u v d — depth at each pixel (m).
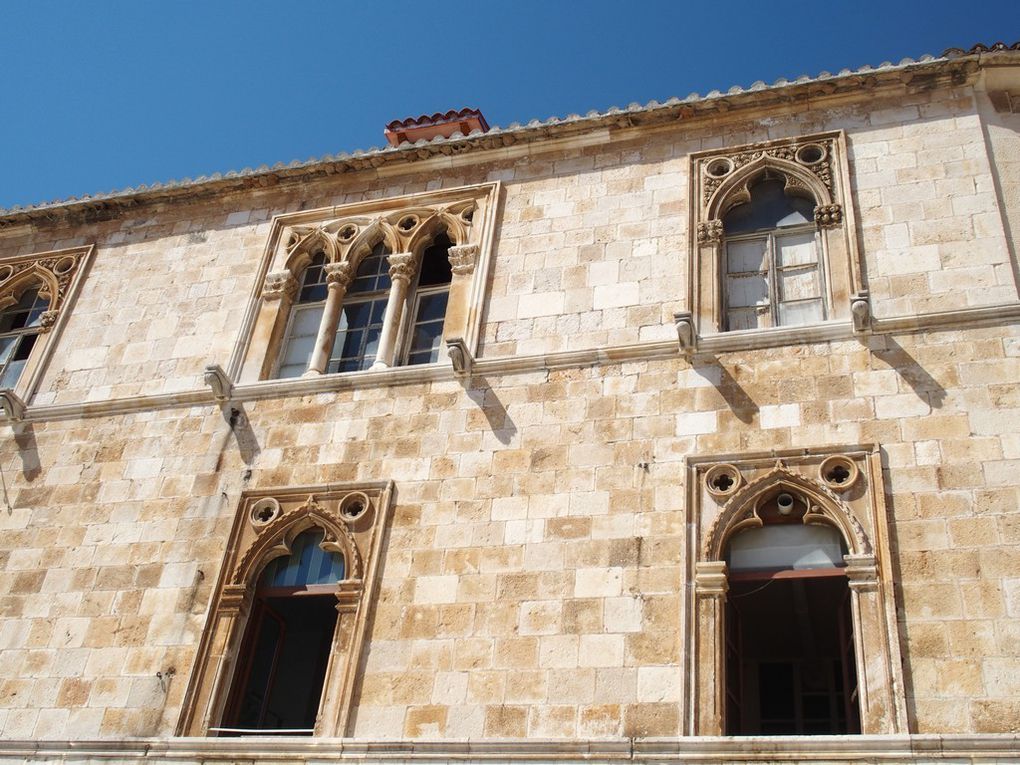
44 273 21.17
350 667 14.01
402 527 15.22
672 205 17.80
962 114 17.27
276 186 20.73
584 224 18.06
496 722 13.18
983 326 14.77
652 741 12.26
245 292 19.34
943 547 13.02
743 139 18.27
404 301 18.42
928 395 14.31
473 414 16.08
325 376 17.31
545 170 19.09
